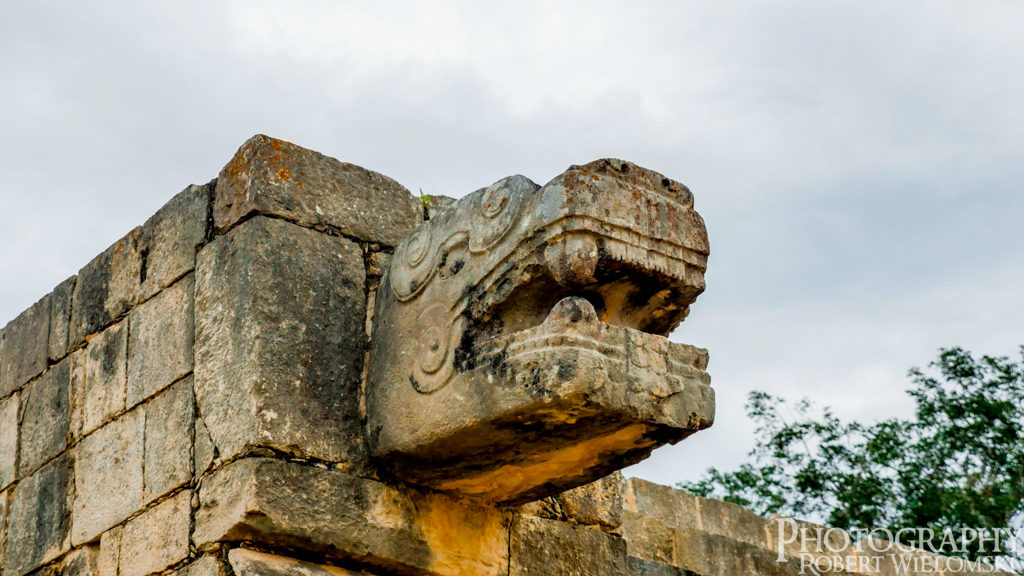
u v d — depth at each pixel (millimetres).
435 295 4305
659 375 3986
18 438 5414
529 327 4062
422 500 4492
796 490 14633
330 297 4539
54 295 5516
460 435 4105
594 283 4012
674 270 4070
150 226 5055
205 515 4246
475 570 4574
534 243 3965
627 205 4000
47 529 5047
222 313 4492
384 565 4375
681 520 7230
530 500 4672
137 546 4523
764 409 15117
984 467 14297
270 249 4473
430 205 5055
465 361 4094
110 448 4852
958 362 14852
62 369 5297
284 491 4164
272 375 4297
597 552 5012
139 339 4891
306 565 4188
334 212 4688
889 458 14516
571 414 3891
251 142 4645
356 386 4473
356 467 4359
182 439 4488
